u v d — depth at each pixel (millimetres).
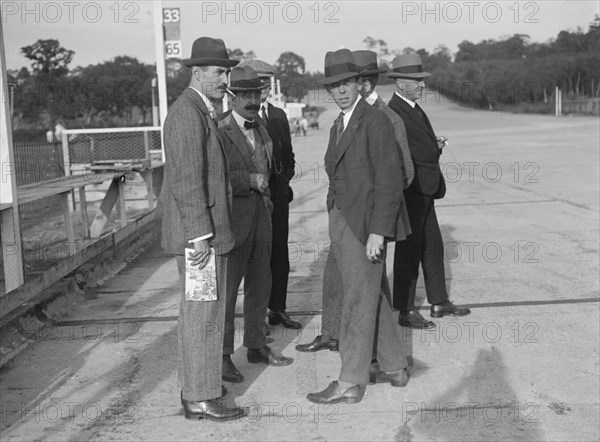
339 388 4234
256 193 4762
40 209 9508
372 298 4172
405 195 5465
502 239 8812
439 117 52500
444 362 4816
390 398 4289
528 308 5949
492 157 20219
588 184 13625
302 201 13234
